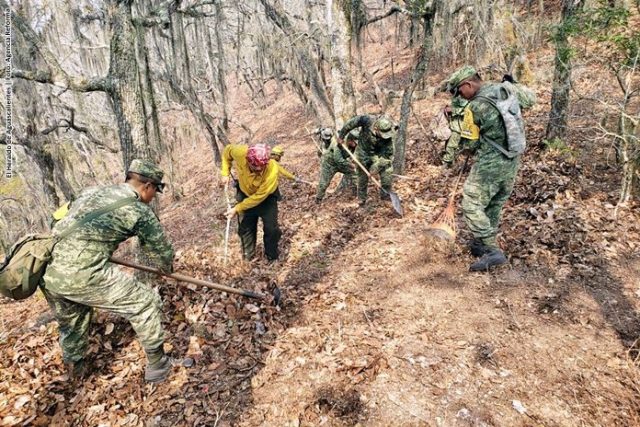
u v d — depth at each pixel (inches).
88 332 131.2
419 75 268.8
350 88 316.8
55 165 455.5
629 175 196.1
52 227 125.6
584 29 195.0
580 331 135.5
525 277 164.4
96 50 487.2
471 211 162.7
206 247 249.8
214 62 677.3
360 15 411.5
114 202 114.5
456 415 111.6
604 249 171.9
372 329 146.3
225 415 117.8
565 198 211.0
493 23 434.6
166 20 176.6
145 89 301.3
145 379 126.8
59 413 121.0
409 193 270.1
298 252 213.8
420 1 269.3
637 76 288.8
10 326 209.8
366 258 197.0
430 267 180.5
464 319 146.5
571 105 281.4
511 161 156.3
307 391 123.0
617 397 112.5
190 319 155.7
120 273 117.9
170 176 550.3
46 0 398.6
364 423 112.1
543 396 114.9
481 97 152.6
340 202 279.6
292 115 727.7
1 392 128.3
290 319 157.1
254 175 178.9
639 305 142.6
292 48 486.3
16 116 408.2
